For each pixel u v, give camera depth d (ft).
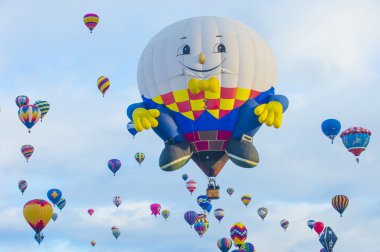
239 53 148.25
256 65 149.48
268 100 149.28
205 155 149.48
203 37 148.66
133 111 146.00
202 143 148.66
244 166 146.61
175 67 147.84
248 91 148.56
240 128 146.61
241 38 150.10
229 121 147.74
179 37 149.59
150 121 144.15
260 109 143.84
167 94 148.87
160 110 148.46
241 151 145.69
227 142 147.84
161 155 147.54
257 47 151.12
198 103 146.92
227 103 147.13
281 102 145.38
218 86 142.92
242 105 148.15
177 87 147.64
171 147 147.23
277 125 143.84
